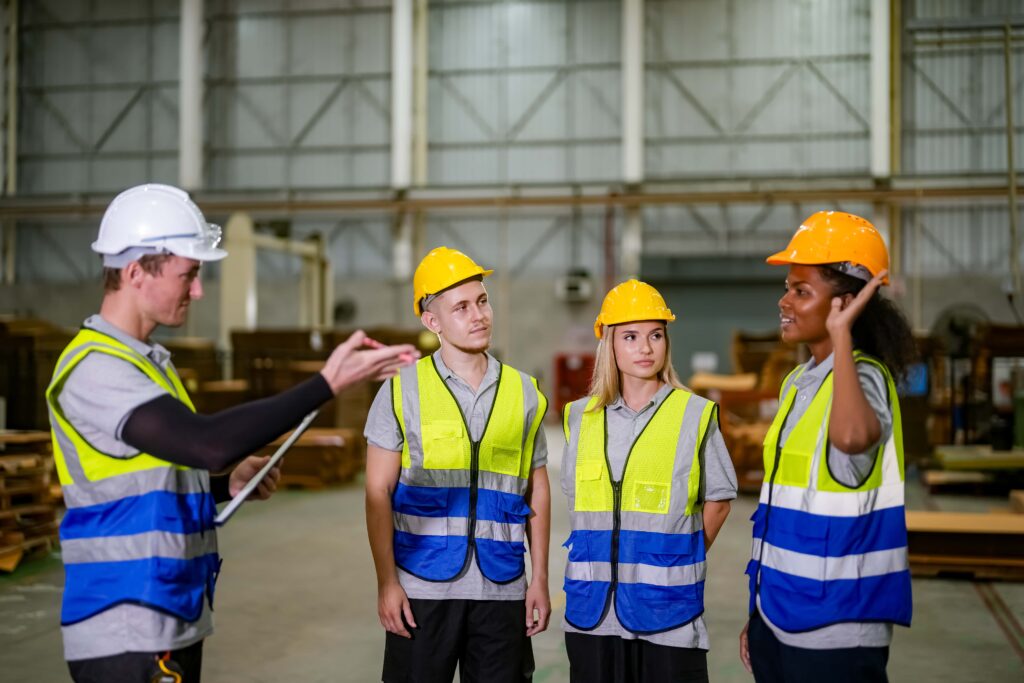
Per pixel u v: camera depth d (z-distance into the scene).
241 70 19.45
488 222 18.97
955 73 17.47
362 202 16.95
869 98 17.67
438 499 2.15
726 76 18.14
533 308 18.70
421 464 2.16
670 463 2.22
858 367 1.70
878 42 16.98
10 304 19.98
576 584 2.25
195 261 1.67
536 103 18.72
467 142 18.89
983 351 8.88
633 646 2.23
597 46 18.53
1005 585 4.99
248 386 9.79
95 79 19.81
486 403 2.21
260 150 19.42
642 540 2.19
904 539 1.70
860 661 1.64
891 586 1.67
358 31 19.09
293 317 19.19
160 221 1.65
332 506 7.64
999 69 17.27
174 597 1.60
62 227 20.11
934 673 3.54
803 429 1.74
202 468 1.48
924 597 4.76
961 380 9.82
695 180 17.11
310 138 19.30
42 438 5.54
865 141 17.70
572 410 2.38
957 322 9.46
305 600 4.61
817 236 1.75
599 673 2.20
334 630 4.09
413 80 18.61
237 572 5.25
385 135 19.05
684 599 2.17
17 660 3.62
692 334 17.36
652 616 2.15
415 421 2.17
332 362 1.52
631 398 2.34
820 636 1.65
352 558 5.62
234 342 10.36
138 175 19.67
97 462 1.59
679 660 2.16
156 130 19.62
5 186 19.88
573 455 2.32
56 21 19.91
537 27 18.69
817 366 1.80
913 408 9.18
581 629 2.21
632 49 17.69
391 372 1.57
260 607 4.48
